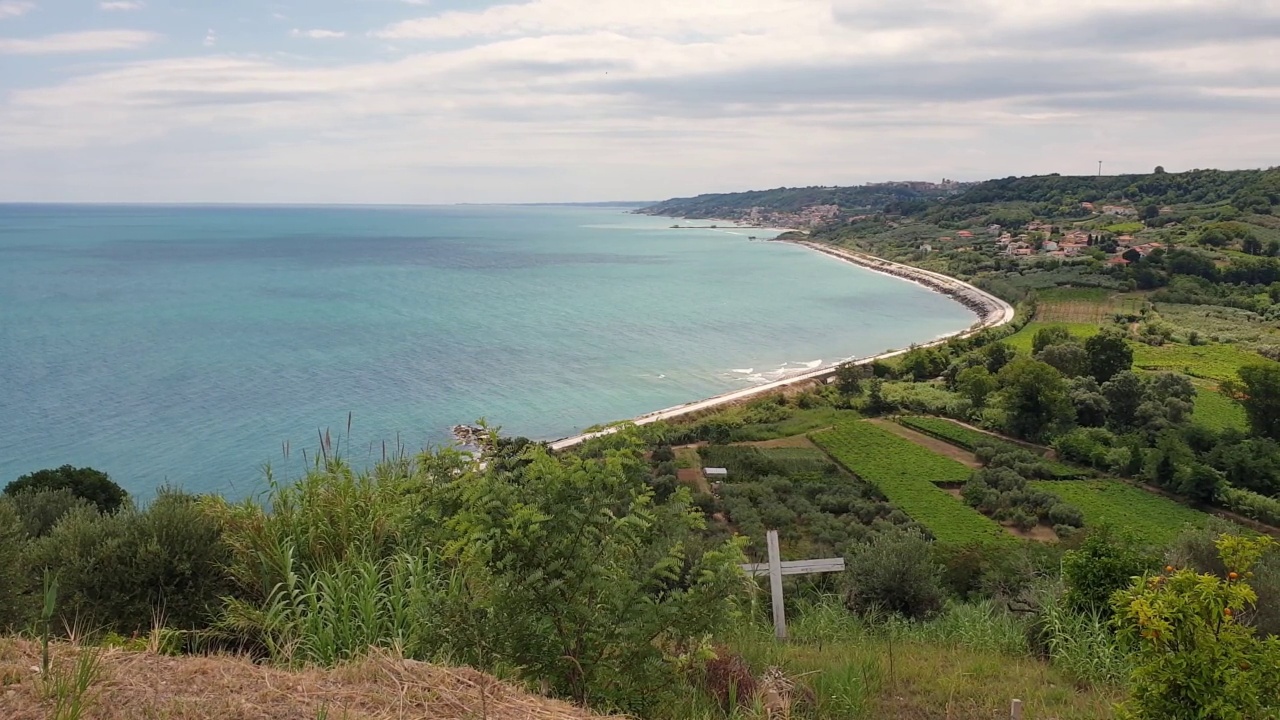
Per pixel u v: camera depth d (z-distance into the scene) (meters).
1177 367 75.38
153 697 4.03
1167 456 48.16
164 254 192.62
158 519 6.52
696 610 5.47
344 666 4.89
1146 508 44.44
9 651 4.36
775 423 64.06
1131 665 8.05
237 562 6.55
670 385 76.44
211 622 6.24
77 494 19.89
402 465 7.61
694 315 117.06
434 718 4.26
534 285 148.38
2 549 6.32
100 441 51.38
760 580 12.07
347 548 6.50
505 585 5.15
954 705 7.18
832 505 42.53
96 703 3.84
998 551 26.86
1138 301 111.31
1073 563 10.10
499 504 5.22
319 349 84.94
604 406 67.62
